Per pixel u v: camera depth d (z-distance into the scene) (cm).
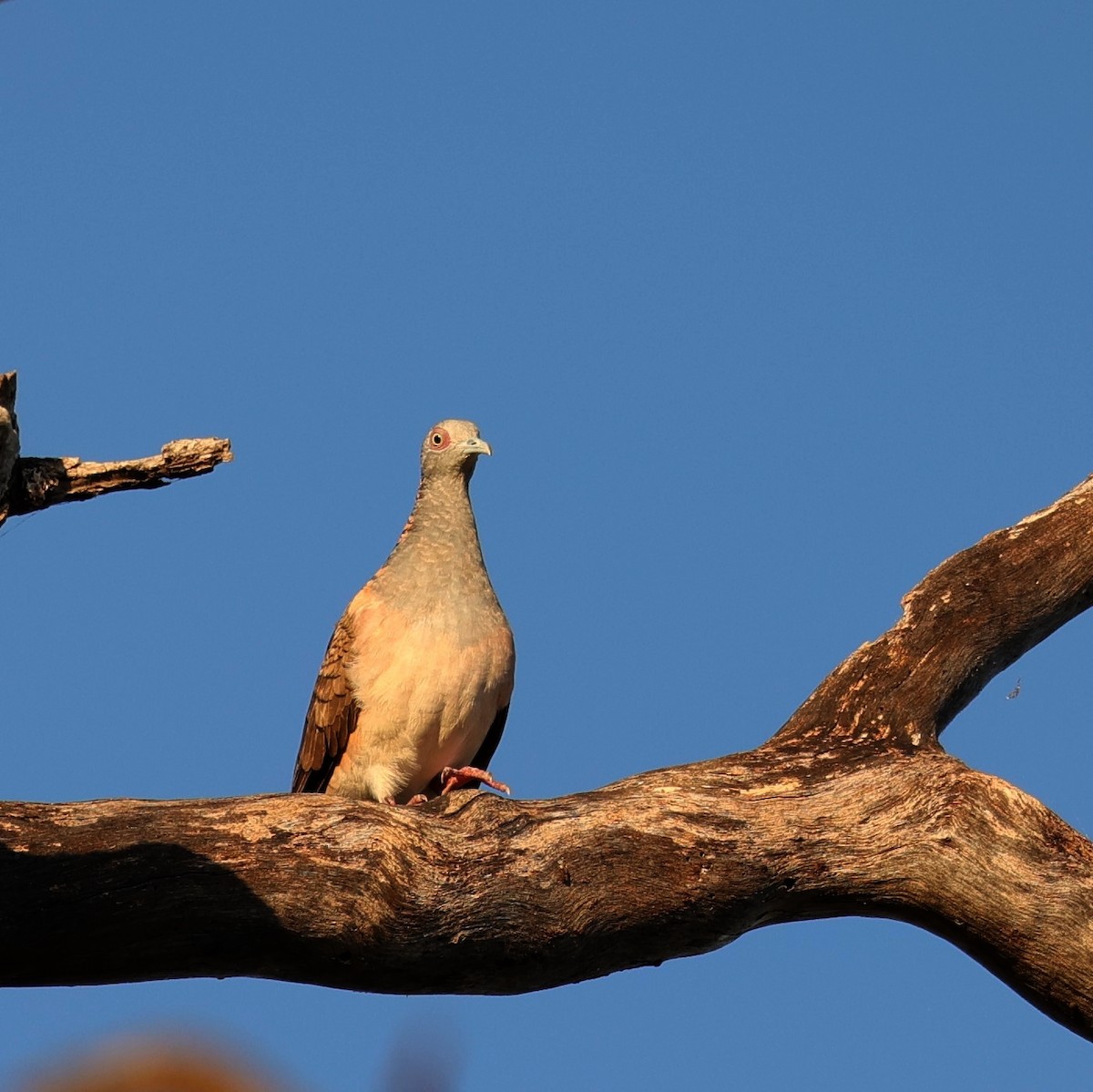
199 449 941
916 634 1271
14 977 853
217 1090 300
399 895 921
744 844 1030
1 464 857
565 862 973
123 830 890
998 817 1070
